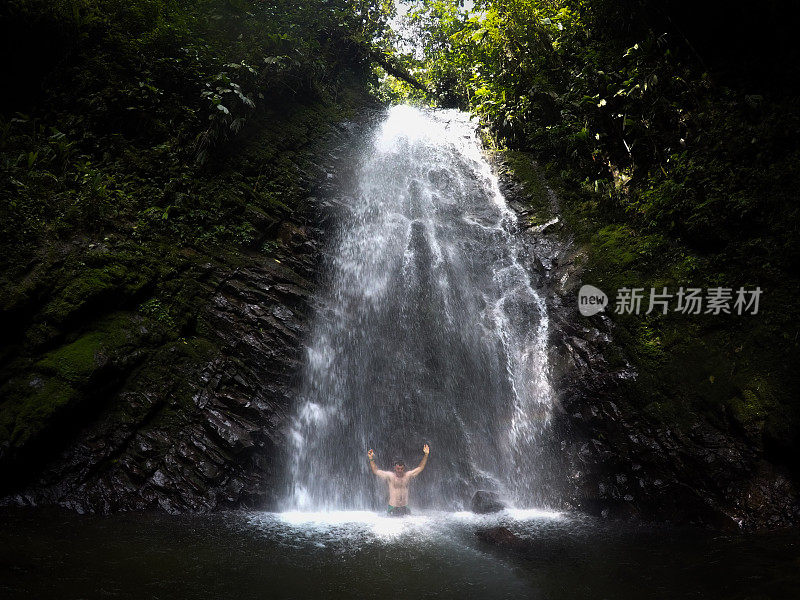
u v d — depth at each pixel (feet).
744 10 30.37
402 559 16.44
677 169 29.76
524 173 39.40
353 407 27.91
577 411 26.32
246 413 24.22
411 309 32.50
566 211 35.32
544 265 32.83
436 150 44.34
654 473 23.25
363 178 38.52
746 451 21.93
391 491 22.84
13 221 22.94
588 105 35.73
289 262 31.19
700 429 23.00
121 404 22.58
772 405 21.83
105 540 17.10
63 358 21.48
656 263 28.50
